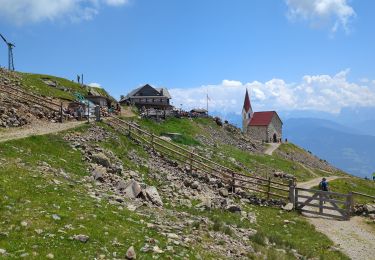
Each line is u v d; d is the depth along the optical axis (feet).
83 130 124.57
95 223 53.47
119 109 263.29
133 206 70.28
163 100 513.86
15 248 41.86
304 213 115.55
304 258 69.41
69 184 70.69
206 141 242.58
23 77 205.16
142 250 48.83
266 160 244.63
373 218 112.47
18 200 55.01
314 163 394.11
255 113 491.72
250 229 81.97
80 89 272.10
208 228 70.85
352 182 249.55
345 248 83.66
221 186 124.06
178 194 99.66
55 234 47.21
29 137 98.12
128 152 120.78
